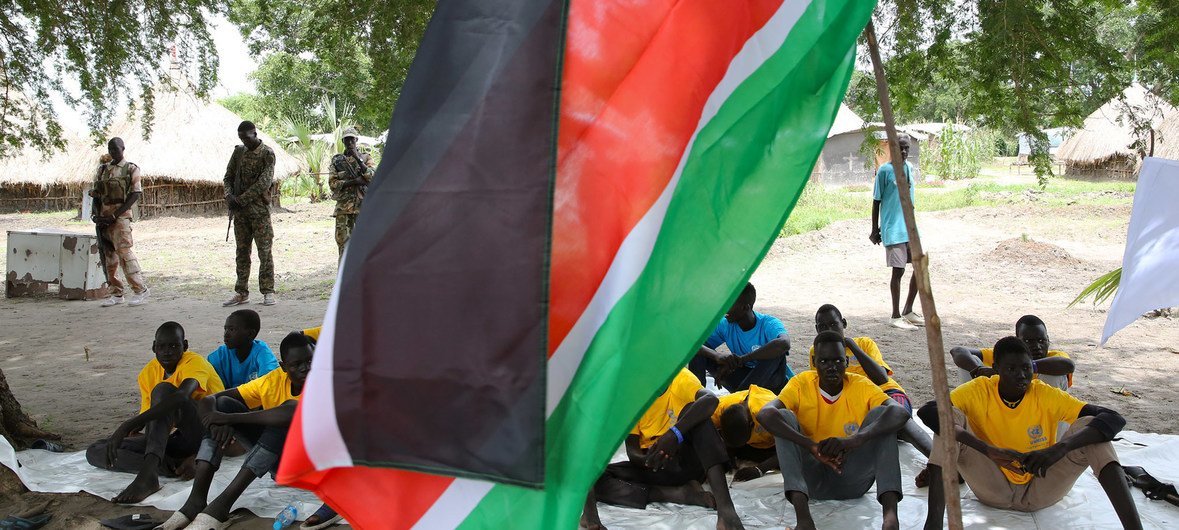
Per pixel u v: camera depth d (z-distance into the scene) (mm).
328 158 31016
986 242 15922
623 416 2492
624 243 2578
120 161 12109
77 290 12734
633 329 2555
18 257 13070
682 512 4867
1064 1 5867
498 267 2484
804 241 16594
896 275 9945
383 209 2561
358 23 7363
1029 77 5938
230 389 5266
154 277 14773
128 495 4980
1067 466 4504
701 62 2691
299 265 15695
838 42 2688
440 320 2480
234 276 14719
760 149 2701
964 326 10086
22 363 8820
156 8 7832
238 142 27531
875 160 6875
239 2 8086
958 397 4637
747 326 6211
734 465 5500
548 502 2426
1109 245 16031
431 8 7059
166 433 5168
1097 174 32031
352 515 2535
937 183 33344
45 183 26859
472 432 2441
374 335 2510
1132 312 3949
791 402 4789
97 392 7695
